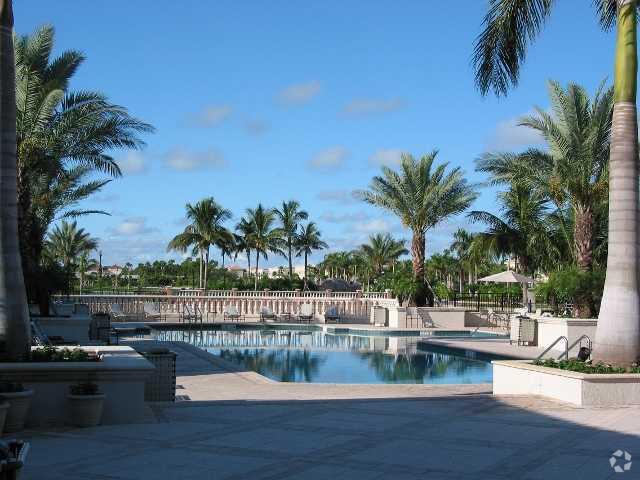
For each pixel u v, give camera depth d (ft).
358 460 22.61
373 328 99.76
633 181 37.11
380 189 109.40
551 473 21.17
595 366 36.32
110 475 20.51
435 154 109.40
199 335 94.68
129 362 30.14
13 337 30.48
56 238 199.52
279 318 120.88
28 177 64.18
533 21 41.86
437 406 33.45
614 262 37.17
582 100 72.84
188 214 173.78
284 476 20.61
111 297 111.75
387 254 259.60
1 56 31.78
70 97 66.13
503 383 40.60
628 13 37.40
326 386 45.37
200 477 20.42
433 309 105.40
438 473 21.06
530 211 97.96
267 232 192.34
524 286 111.65
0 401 25.03
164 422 28.91
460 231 225.97
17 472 14.98
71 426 27.68
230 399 38.70
